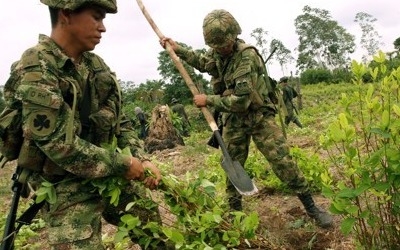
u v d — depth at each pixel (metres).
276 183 5.30
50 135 2.28
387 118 2.52
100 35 2.52
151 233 2.85
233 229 2.86
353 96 2.92
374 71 2.94
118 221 2.90
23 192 2.62
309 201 4.00
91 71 2.59
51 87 2.32
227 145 4.20
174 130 11.95
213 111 4.19
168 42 4.11
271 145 4.05
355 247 3.22
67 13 2.42
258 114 4.03
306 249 3.63
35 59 2.33
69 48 2.48
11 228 2.54
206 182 2.89
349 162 2.71
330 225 3.92
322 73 42.72
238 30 3.88
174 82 35.00
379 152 2.52
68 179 2.51
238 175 3.41
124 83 41.00
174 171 8.27
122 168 2.51
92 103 2.56
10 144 2.45
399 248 2.79
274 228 3.99
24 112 2.29
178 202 2.85
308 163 5.05
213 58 4.07
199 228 2.74
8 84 2.38
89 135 2.58
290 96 12.83
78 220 2.50
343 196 2.53
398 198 2.64
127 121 2.97
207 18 3.84
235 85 3.84
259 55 3.98
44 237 5.20
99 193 2.51
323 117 15.34
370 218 2.72
